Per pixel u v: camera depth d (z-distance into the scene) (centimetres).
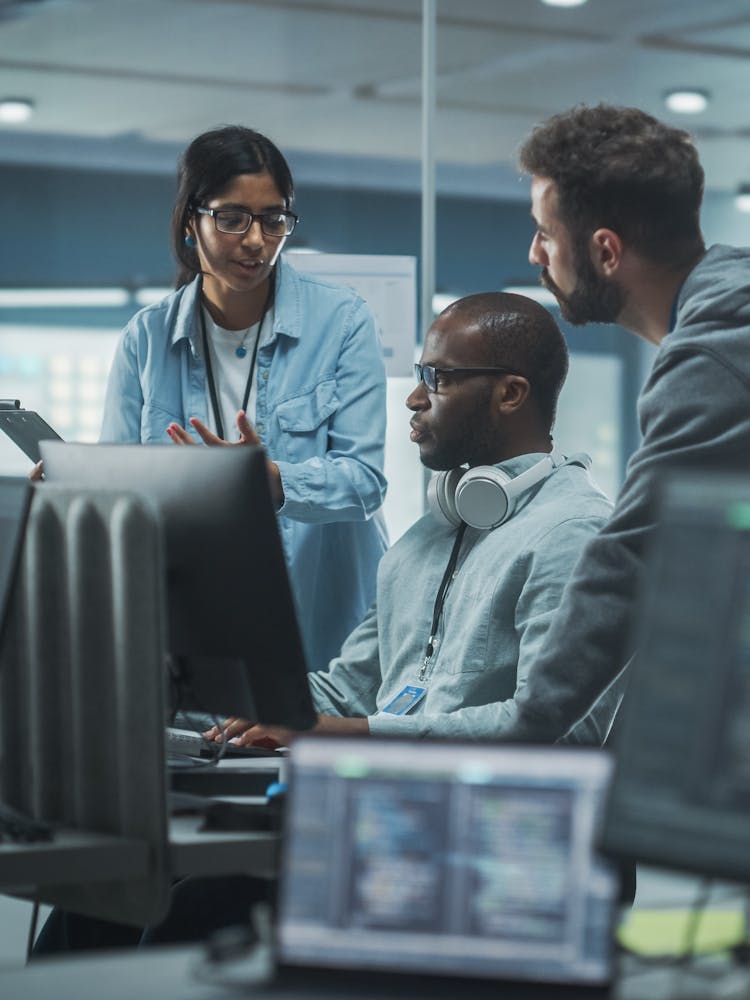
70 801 193
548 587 238
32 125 641
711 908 151
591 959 122
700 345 197
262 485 189
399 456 405
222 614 195
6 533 183
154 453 199
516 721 204
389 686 262
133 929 258
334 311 336
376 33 491
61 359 676
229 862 183
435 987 123
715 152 500
